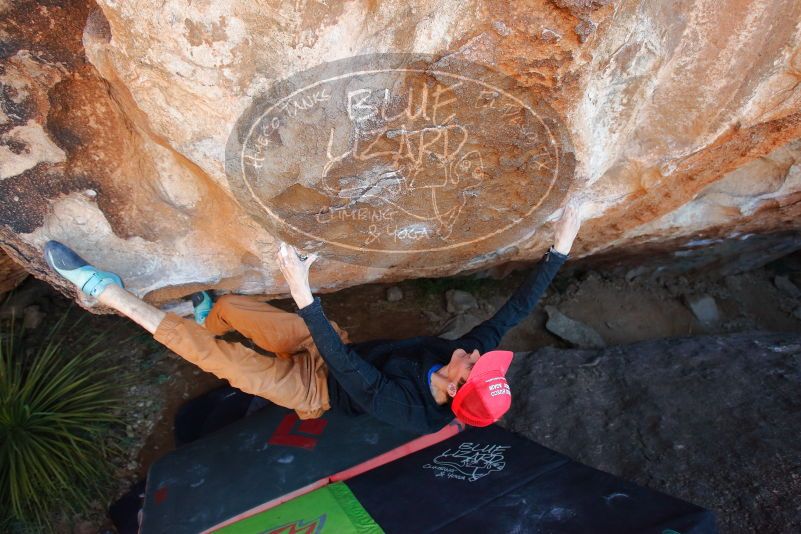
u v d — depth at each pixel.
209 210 1.96
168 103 1.42
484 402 1.60
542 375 3.21
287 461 2.47
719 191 2.72
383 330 3.88
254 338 2.25
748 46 1.69
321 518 2.07
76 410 2.92
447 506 2.09
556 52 1.38
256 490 2.35
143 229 1.99
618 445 2.75
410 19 1.33
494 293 4.19
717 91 1.81
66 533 2.71
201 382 3.37
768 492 2.35
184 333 1.88
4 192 1.75
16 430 2.73
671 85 1.82
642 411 2.88
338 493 2.22
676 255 3.97
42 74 1.55
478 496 2.12
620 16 1.39
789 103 1.85
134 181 1.86
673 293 4.33
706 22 1.64
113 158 1.79
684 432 2.72
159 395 3.27
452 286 4.13
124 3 1.25
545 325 4.03
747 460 2.50
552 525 1.93
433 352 1.90
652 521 1.84
